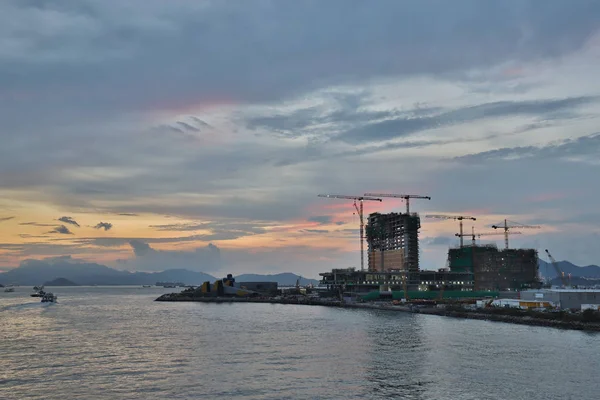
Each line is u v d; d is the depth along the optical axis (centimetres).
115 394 7519
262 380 8362
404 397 7356
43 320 19738
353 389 7788
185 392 7619
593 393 7569
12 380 8431
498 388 7850
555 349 11425
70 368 9400
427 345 12131
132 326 17188
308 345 12225
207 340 13238
